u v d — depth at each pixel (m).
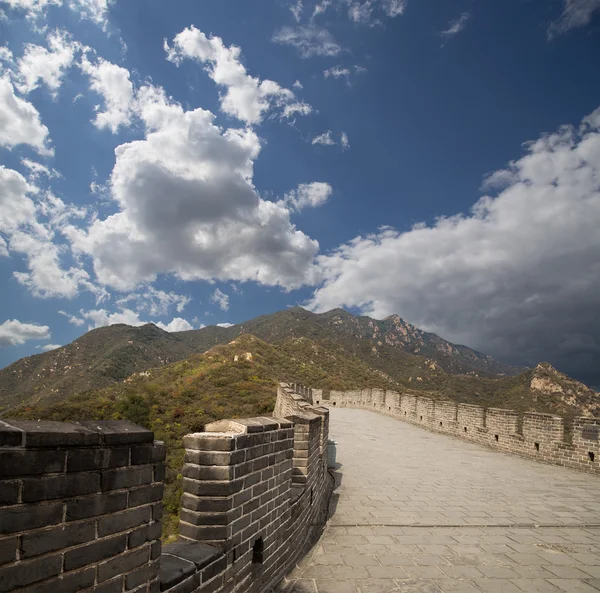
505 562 6.12
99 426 2.43
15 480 1.96
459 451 15.83
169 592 2.81
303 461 6.31
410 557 6.19
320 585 5.20
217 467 3.64
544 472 12.66
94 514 2.29
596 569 5.94
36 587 2.02
